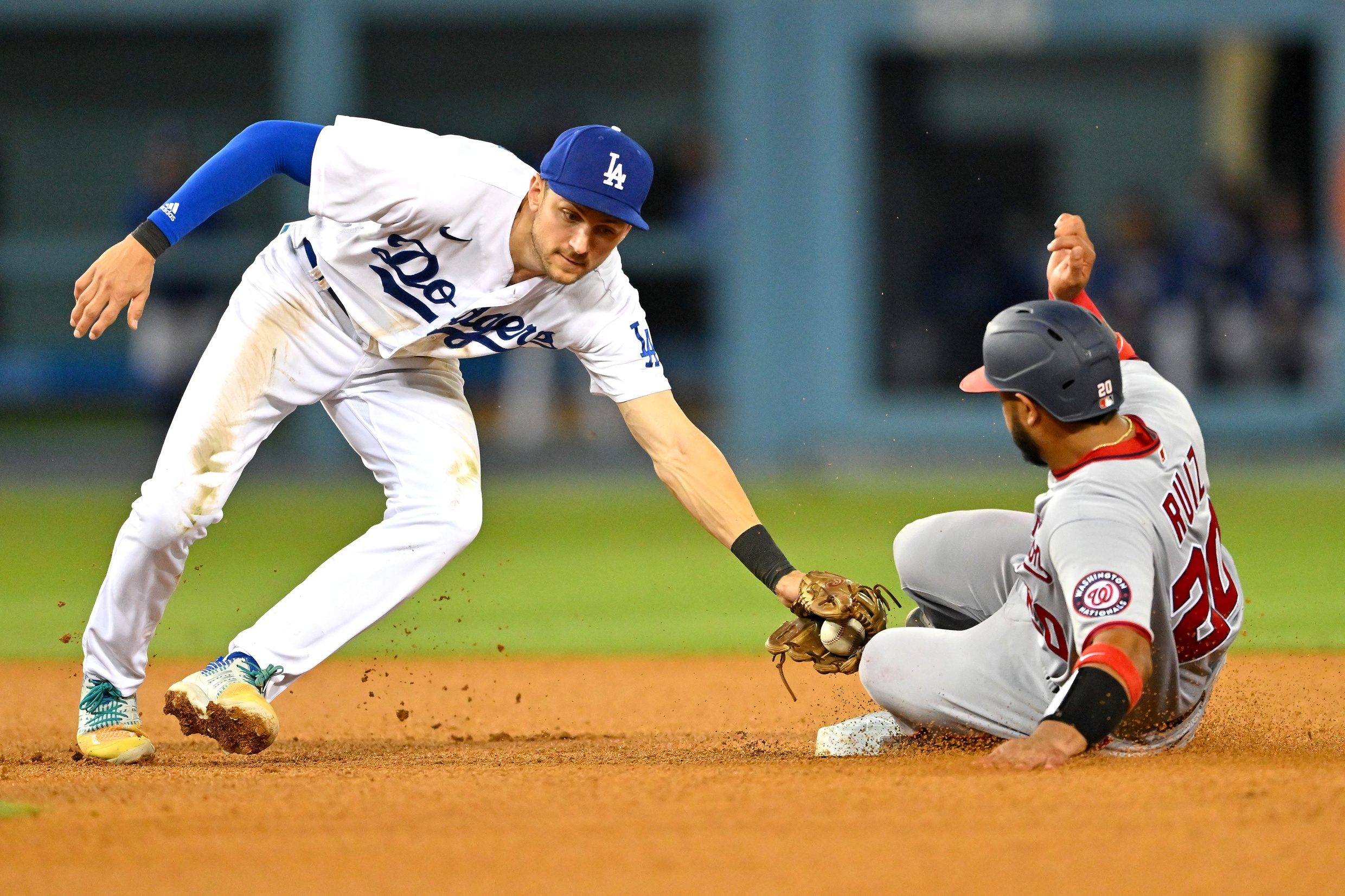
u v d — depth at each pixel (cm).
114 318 1566
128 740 1688
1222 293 6812
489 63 6981
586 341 1667
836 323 6725
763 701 2242
